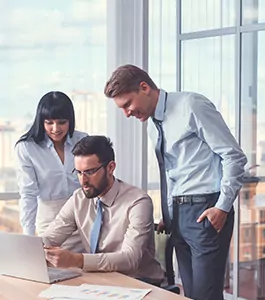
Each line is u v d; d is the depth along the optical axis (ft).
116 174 15.97
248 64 14.56
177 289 8.91
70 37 15.84
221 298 9.23
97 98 16.12
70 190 11.08
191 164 9.07
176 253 9.55
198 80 15.93
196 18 15.83
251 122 14.60
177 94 9.14
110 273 8.32
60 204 11.03
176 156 9.23
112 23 15.88
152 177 16.33
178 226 9.33
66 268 8.48
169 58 16.35
